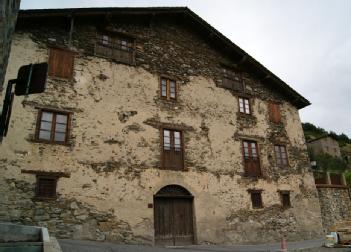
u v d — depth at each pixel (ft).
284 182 51.80
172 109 43.80
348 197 60.85
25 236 20.24
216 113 48.19
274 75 56.90
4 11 14.64
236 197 44.98
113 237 34.04
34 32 37.27
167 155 41.11
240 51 53.57
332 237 39.24
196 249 34.60
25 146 32.45
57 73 36.99
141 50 44.60
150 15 45.80
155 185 38.65
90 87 38.52
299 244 43.60
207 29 51.13
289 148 55.62
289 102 60.39
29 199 31.07
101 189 35.04
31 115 33.81
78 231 32.40
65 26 39.55
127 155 37.93
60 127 35.32
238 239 42.80
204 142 45.01
